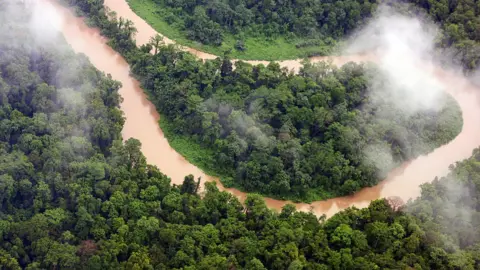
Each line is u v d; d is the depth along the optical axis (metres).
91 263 128.38
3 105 163.62
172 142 174.38
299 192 162.12
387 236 138.38
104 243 133.38
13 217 139.50
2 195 140.38
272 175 162.25
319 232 139.75
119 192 145.50
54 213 138.62
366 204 164.25
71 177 147.88
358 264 131.75
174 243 136.00
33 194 144.50
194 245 135.50
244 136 168.50
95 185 147.12
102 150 163.75
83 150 155.75
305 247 137.00
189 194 152.38
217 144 168.38
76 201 142.62
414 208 149.25
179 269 129.12
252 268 129.25
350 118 174.88
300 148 165.62
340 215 144.88
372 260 133.25
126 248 133.50
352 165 167.00
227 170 166.00
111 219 140.50
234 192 162.25
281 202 161.00
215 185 152.88
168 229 136.88
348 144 167.12
